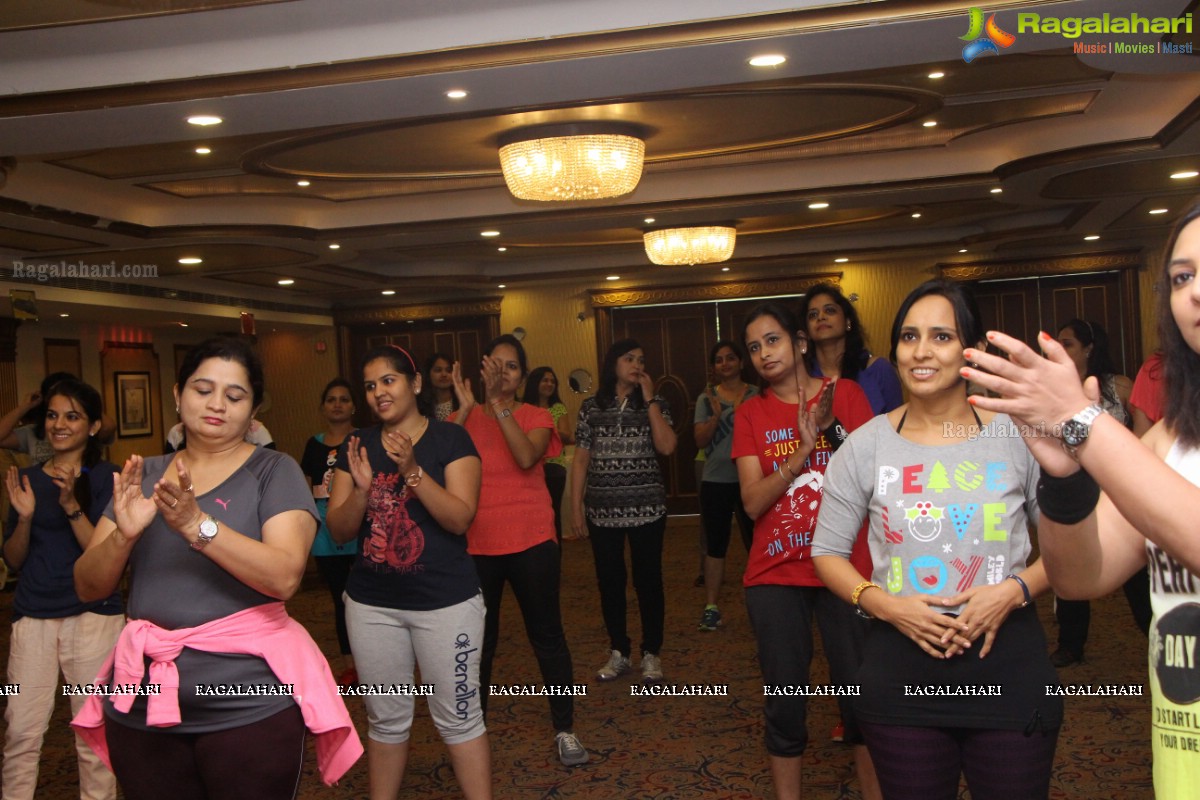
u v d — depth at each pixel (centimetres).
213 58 411
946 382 228
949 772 223
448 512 306
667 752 405
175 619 230
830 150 725
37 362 1025
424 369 696
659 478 503
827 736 419
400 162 665
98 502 341
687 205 773
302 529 241
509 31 397
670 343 1232
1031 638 219
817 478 303
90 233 719
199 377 243
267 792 232
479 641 320
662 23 386
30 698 333
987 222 1038
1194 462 140
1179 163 688
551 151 581
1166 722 140
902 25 375
